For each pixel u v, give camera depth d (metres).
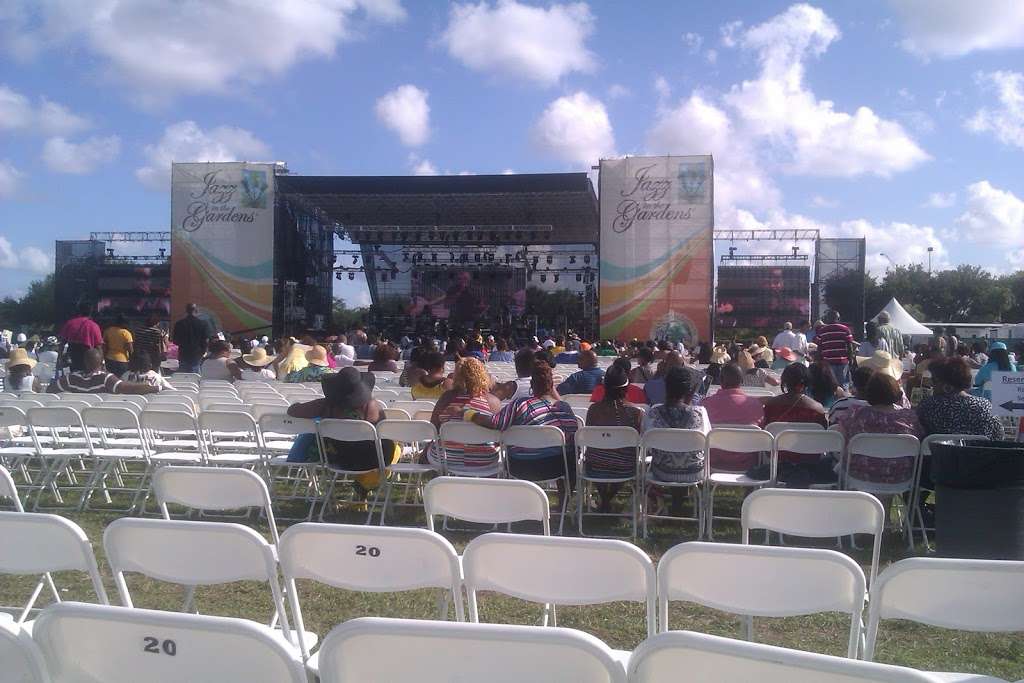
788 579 2.35
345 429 5.47
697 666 1.58
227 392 7.77
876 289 55.03
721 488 6.98
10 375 9.12
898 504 5.57
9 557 2.59
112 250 28.27
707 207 21.44
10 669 1.83
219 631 1.71
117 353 10.98
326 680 1.72
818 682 1.49
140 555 2.60
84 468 7.37
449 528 5.46
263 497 3.45
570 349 22.14
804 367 5.97
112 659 1.80
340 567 2.54
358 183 23.64
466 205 26.11
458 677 1.69
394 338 30.48
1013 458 4.38
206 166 22.84
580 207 26.25
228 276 22.78
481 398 5.78
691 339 21.53
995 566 2.19
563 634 1.61
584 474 5.60
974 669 3.26
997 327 32.75
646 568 2.39
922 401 5.46
